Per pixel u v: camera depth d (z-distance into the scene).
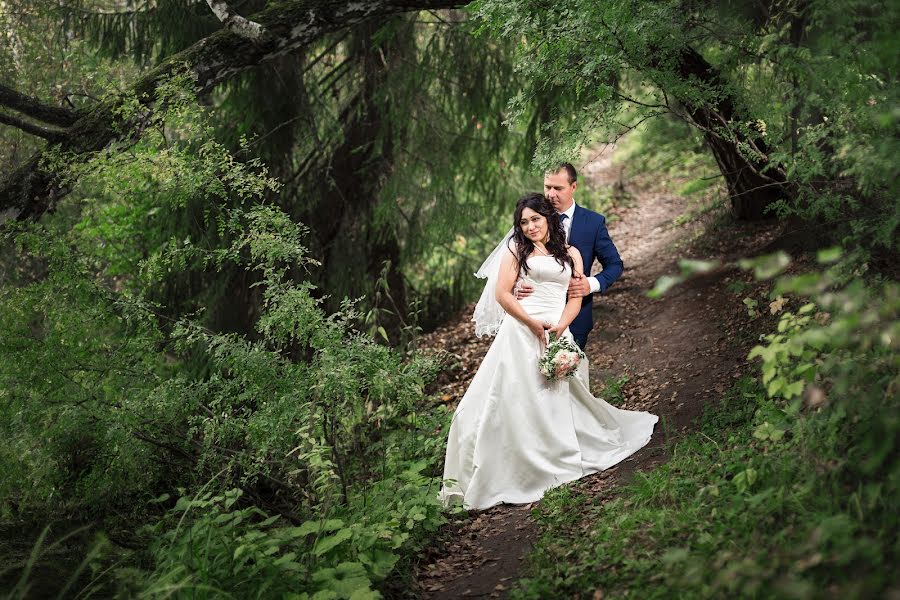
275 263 7.96
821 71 4.06
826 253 2.53
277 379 4.70
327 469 4.27
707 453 4.18
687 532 3.41
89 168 5.12
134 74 7.96
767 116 4.96
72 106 5.83
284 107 7.98
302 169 8.43
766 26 5.03
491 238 10.00
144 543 4.52
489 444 4.71
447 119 8.34
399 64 8.20
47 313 4.92
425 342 8.76
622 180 13.39
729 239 8.06
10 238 5.59
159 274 5.45
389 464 5.31
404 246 8.80
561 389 4.74
